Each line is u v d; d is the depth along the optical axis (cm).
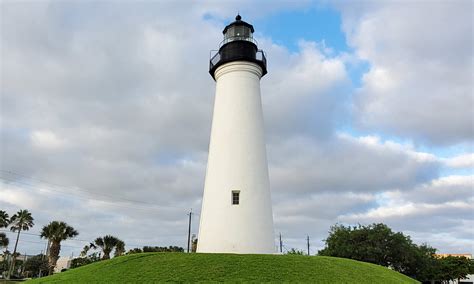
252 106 2434
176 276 1485
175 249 7231
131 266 1617
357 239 4028
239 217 2153
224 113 2420
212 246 2150
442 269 5478
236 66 2481
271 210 2298
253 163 2297
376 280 1712
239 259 1697
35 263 7931
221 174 2270
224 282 1441
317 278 1559
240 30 2612
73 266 7306
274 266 1638
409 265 3906
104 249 6850
